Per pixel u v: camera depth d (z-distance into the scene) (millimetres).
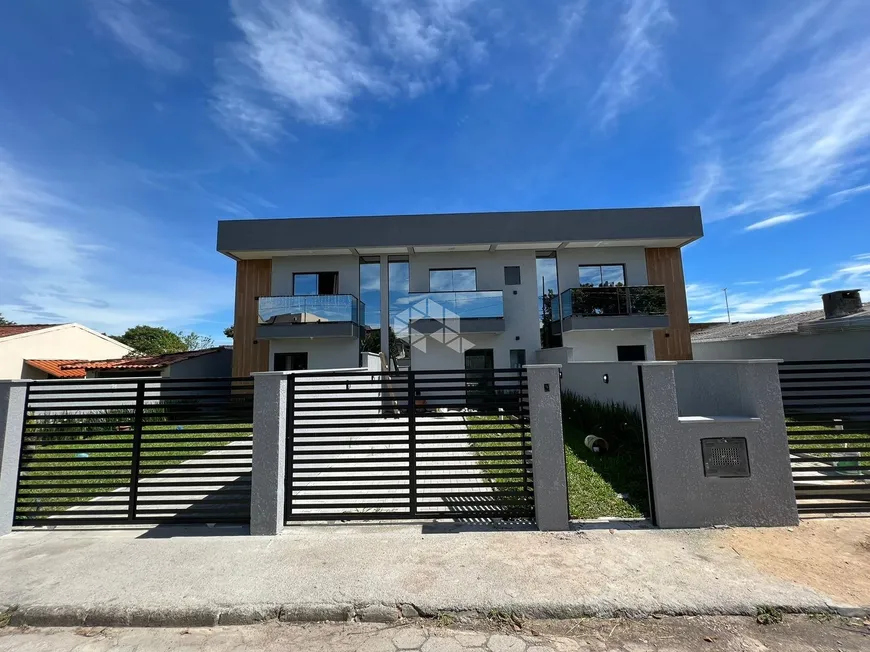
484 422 4680
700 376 5805
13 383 4609
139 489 6172
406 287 16203
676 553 3670
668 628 2805
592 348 15305
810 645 2617
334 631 2893
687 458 4258
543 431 4363
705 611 2902
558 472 4312
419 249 15391
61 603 3105
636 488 5281
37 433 4715
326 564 3635
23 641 2850
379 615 2986
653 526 4254
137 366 15961
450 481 6336
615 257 15703
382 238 14828
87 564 3707
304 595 3156
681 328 15359
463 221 14867
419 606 3010
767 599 2973
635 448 6965
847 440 4391
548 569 3457
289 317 14734
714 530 4109
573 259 15742
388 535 4219
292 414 4695
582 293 14680
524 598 3049
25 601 3137
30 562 3758
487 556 3707
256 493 4383
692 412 6023
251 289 15945
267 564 3656
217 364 18281
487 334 15461
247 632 2906
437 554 3771
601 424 8484
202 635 2887
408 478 4598
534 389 4438
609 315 14562
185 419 4684
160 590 3266
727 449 4266
